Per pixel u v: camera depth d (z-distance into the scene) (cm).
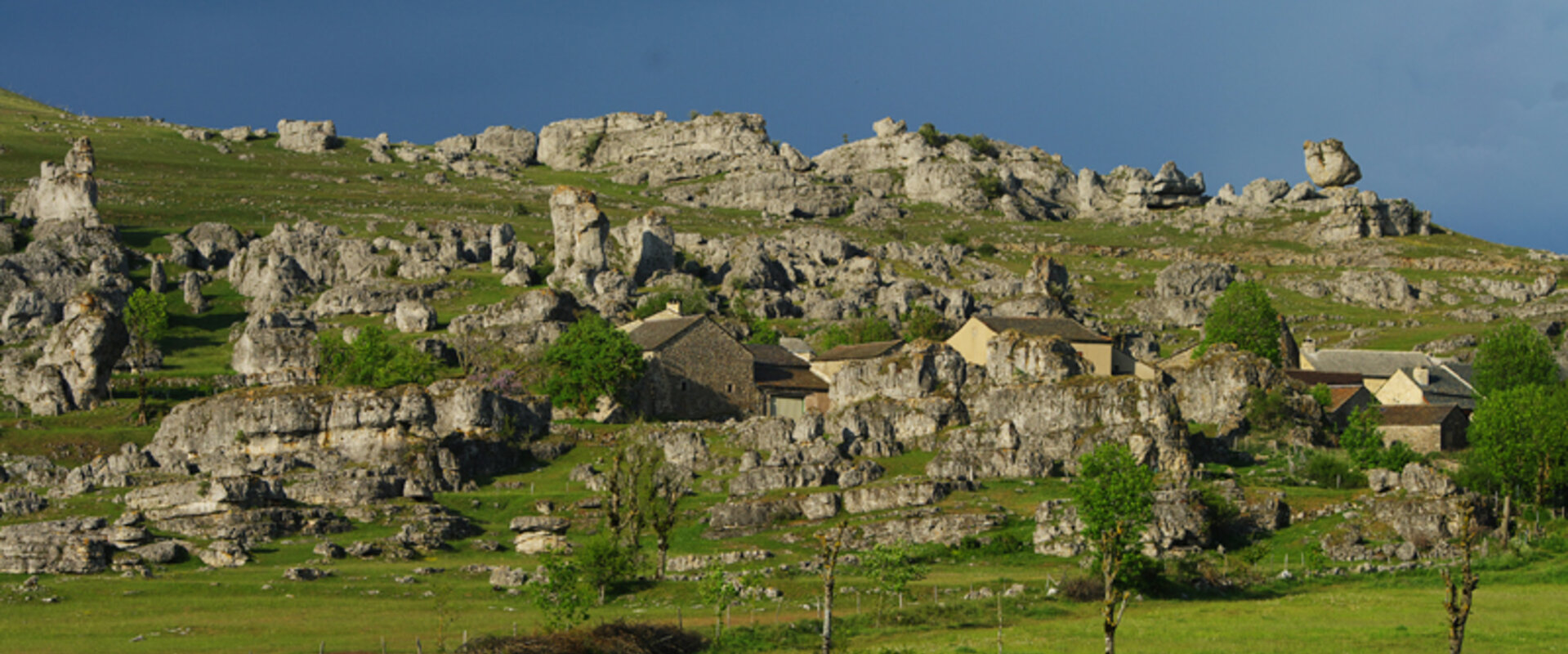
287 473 12394
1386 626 7356
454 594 8756
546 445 14375
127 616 7862
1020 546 10331
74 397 16112
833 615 8125
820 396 17488
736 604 8475
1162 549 10031
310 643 7106
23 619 7719
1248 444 14062
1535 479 11500
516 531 11312
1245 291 18800
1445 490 10756
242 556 9800
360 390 13612
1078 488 9075
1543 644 6781
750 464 13012
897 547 8606
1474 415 12481
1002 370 14650
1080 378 13900
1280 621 7625
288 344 18188
